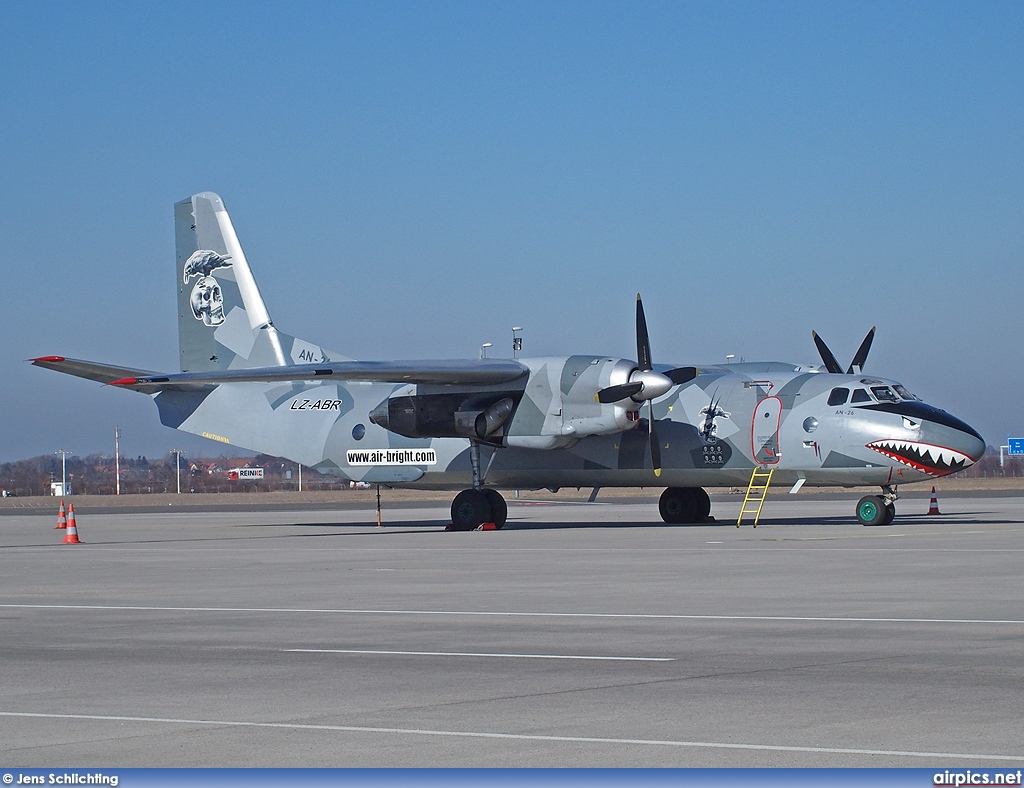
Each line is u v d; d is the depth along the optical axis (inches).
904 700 524.4
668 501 2030.0
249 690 565.9
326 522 2440.9
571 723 490.9
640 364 1770.4
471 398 1814.7
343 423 2012.8
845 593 912.3
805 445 1761.8
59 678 599.2
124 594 977.5
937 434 1701.5
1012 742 450.6
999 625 737.0
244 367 2094.0
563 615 812.0
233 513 3166.8
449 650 674.2
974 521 1964.8
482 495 1841.8
